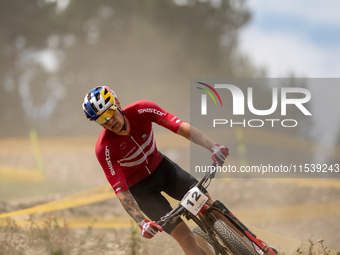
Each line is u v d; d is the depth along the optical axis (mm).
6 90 95125
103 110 9883
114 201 22797
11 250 13633
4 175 39094
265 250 10109
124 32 91250
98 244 14484
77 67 91250
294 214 22797
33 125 93375
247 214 22984
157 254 13922
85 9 91938
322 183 27125
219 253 11180
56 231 15344
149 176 11586
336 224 21016
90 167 42562
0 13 91312
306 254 13719
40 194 30359
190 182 11359
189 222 18812
